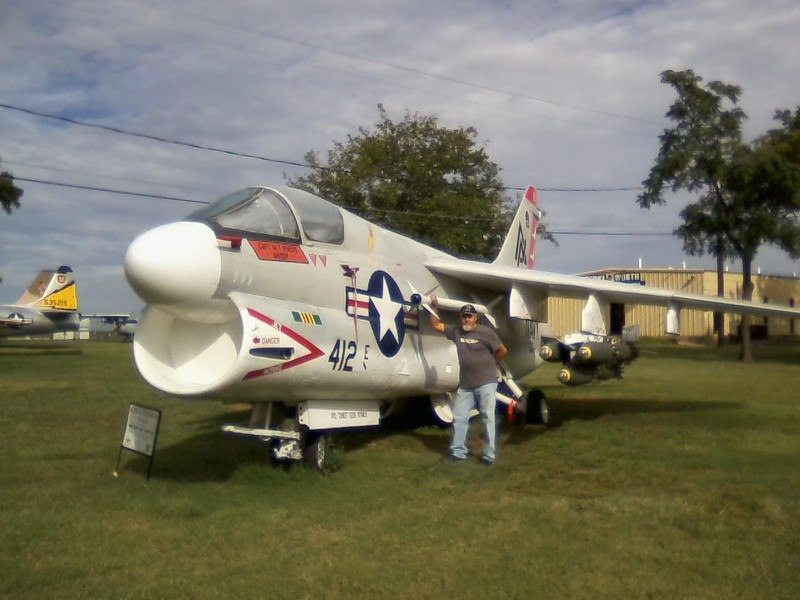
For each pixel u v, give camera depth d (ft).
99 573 16.15
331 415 26.63
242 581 15.62
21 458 28.25
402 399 36.06
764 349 122.01
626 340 37.17
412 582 15.56
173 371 24.21
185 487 23.66
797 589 15.11
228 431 24.81
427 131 101.19
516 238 46.96
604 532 18.79
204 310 22.76
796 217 91.91
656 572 16.08
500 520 19.94
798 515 20.12
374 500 22.12
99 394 50.11
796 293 160.76
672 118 93.71
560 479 24.80
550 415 38.70
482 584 15.46
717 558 16.90
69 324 128.47
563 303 149.48
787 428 35.14
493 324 35.09
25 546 17.92
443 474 25.52
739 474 25.31
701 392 51.83
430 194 100.48
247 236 23.85
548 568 16.31
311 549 17.67
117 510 21.08
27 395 49.47
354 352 26.81
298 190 27.35
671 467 26.53
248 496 22.53
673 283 143.33
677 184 93.04
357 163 98.37
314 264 25.80
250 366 22.03
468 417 27.55
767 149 91.40
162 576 15.96
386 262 30.60
